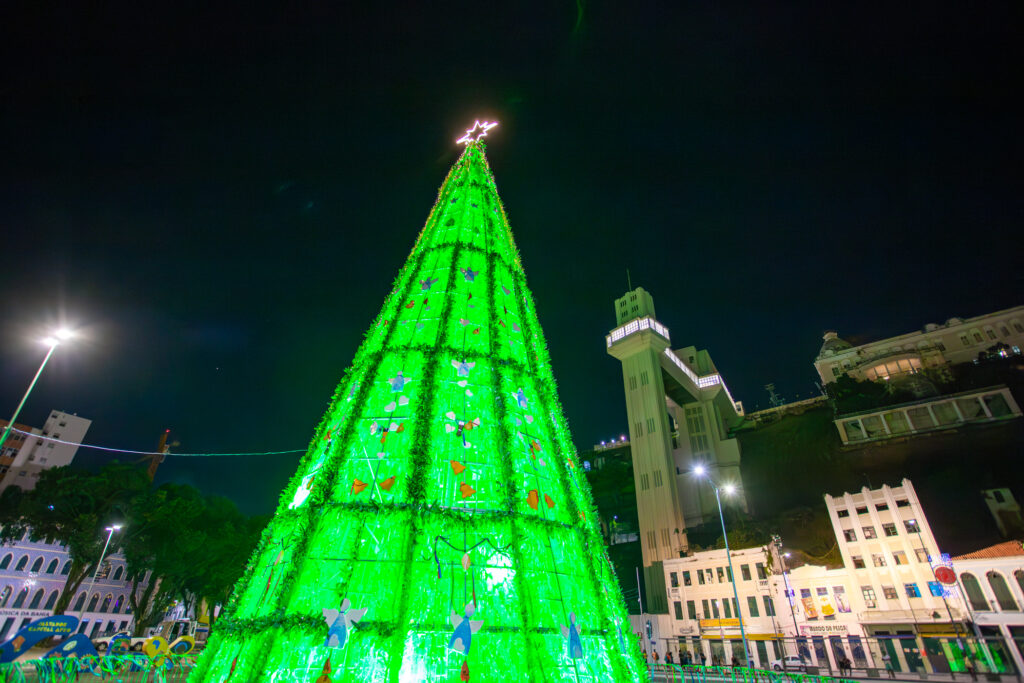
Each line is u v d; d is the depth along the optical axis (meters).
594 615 6.25
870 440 62.81
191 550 43.34
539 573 6.02
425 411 6.79
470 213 10.38
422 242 9.95
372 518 5.85
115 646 23.91
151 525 43.69
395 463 6.36
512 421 7.25
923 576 34.69
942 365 68.00
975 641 29.55
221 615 5.83
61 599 40.59
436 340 7.71
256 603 5.56
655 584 55.59
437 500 6.08
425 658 5.05
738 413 97.44
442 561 5.64
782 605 39.25
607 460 89.81
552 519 6.66
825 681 18.14
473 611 5.41
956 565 33.56
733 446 73.12
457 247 9.48
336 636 4.99
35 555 47.88
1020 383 57.72
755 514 64.81
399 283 9.17
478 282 8.96
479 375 7.53
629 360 73.44
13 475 64.56
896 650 32.41
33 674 16.09
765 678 25.20
